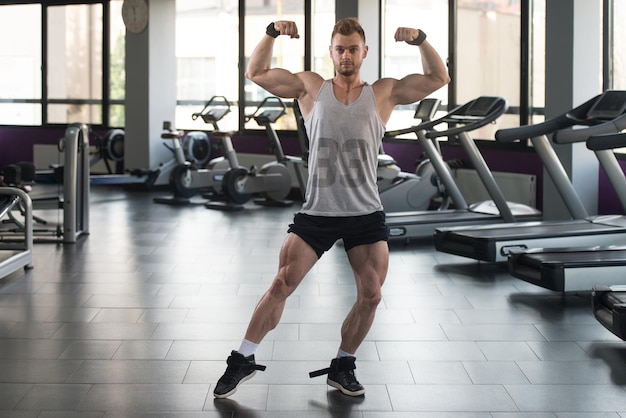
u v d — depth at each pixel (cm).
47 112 1286
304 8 1070
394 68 980
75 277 560
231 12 1144
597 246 531
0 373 360
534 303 489
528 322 447
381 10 982
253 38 1124
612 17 721
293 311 469
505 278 559
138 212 902
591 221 624
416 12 954
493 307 480
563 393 337
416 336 420
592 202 742
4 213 570
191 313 466
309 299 497
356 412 317
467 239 594
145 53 1108
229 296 507
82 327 435
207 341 411
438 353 392
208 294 512
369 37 970
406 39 313
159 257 635
